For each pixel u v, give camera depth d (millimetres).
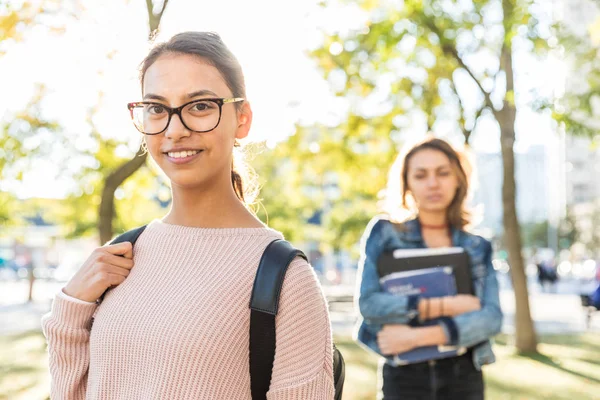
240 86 1739
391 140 11484
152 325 1567
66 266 44375
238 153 2029
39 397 7160
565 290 35719
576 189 85250
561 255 68125
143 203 13531
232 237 1676
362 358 9984
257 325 1551
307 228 24906
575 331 14750
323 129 11844
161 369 1527
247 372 1572
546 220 80000
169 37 1724
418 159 3195
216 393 1527
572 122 8461
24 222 20906
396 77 10578
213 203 1732
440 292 3010
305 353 1553
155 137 1685
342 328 15469
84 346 1769
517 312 11039
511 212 11047
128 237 1833
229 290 1584
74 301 1732
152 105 1678
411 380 2967
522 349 10898
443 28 9758
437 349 2922
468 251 3115
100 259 1743
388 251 3119
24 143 8148
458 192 3211
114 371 1608
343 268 44844
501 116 10883
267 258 1597
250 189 2119
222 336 1542
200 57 1673
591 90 8578
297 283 1573
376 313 2971
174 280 1642
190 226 1739
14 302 25844
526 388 7672
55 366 1765
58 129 8078
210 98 1651
